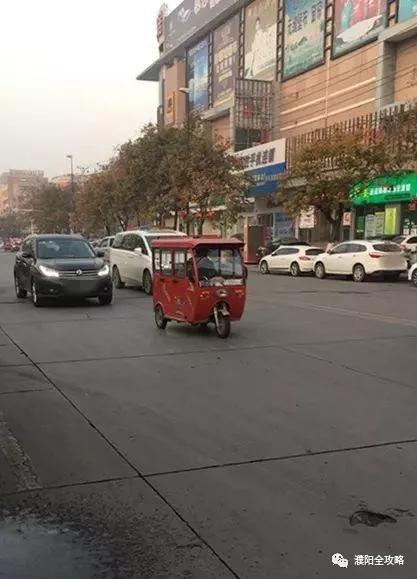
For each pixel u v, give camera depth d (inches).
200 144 1488.7
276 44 1905.8
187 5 2487.7
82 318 515.8
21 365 326.6
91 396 264.4
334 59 1651.1
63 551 136.1
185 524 148.0
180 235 773.3
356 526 146.6
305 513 153.4
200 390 273.4
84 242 663.1
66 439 210.4
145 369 315.9
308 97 1769.2
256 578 125.0
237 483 172.1
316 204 1222.3
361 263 984.3
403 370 311.6
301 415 236.1
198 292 412.2
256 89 1910.7
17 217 5108.3
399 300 663.8
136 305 615.2
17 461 190.7
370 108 1510.8
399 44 1434.5
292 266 1155.3
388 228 1343.5
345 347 375.2
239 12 2118.6
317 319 502.0
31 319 509.4
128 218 2199.8
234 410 243.0
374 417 233.1
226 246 420.2
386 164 1122.0
